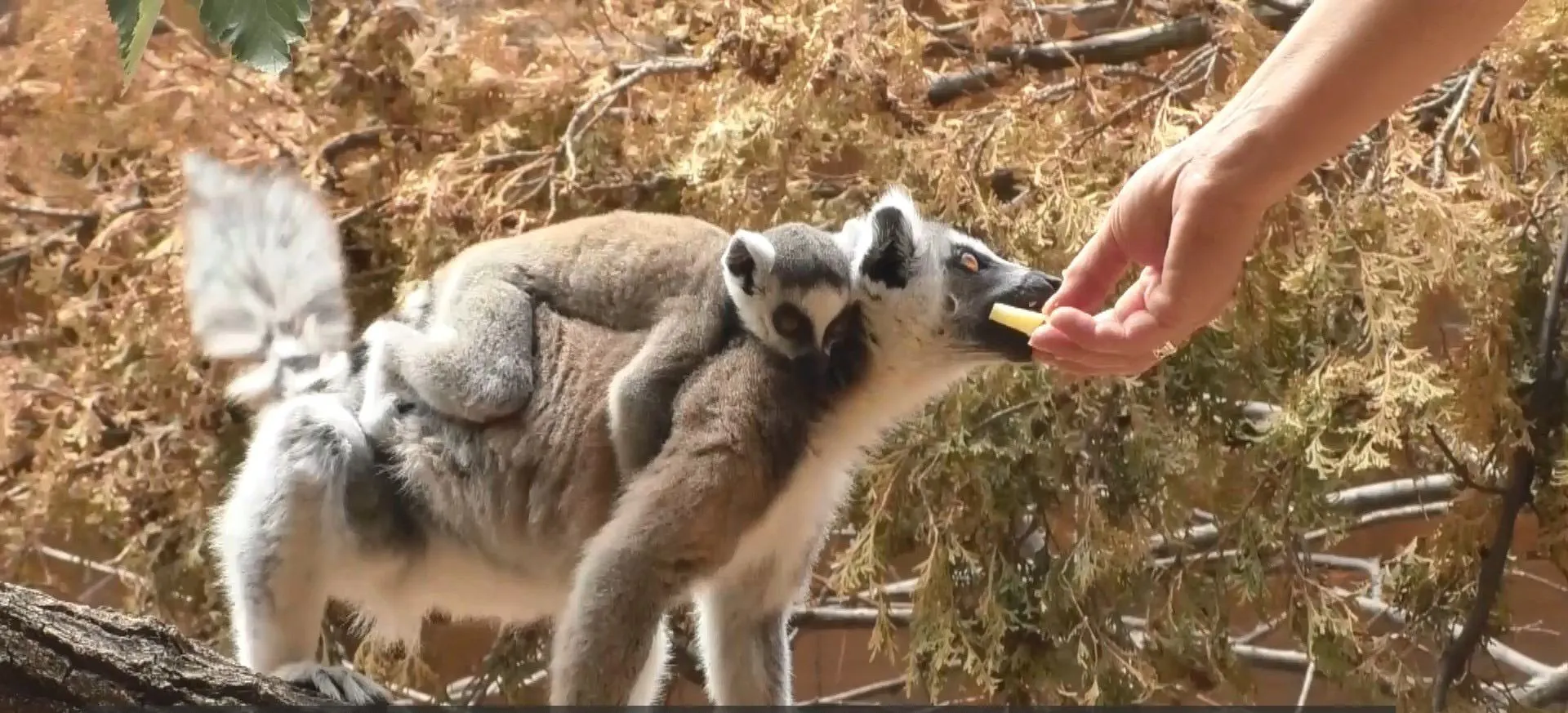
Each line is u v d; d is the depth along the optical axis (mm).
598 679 2035
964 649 2311
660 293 2115
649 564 2047
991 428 2328
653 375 2084
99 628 1956
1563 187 2291
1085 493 2312
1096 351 1962
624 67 2479
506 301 2119
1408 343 2305
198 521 2475
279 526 2062
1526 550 2398
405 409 2111
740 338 2088
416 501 2104
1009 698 2324
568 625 2049
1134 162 2318
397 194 2461
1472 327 2297
